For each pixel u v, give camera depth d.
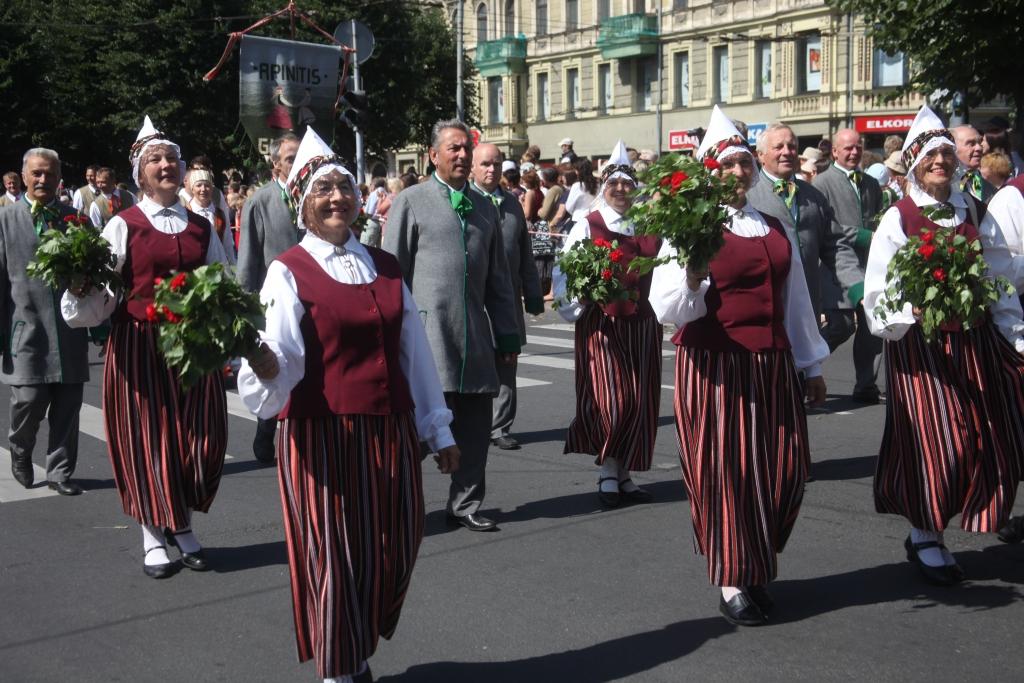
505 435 8.06
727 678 4.07
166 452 5.24
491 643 4.48
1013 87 13.12
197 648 4.50
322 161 3.78
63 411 6.86
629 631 4.55
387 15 35.00
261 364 3.44
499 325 6.14
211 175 9.29
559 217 15.15
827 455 7.46
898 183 9.23
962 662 4.14
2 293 6.64
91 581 5.31
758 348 4.45
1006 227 5.20
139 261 5.35
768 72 36.75
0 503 6.70
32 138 33.47
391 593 3.74
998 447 4.70
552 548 5.66
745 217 4.63
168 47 31.45
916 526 4.83
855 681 4.00
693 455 4.51
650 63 41.38
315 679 4.19
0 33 32.84
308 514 3.62
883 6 13.77
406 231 5.96
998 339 4.80
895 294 4.63
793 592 4.93
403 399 3.77
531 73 46.97
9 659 4.41
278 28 32.25
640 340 6.26
